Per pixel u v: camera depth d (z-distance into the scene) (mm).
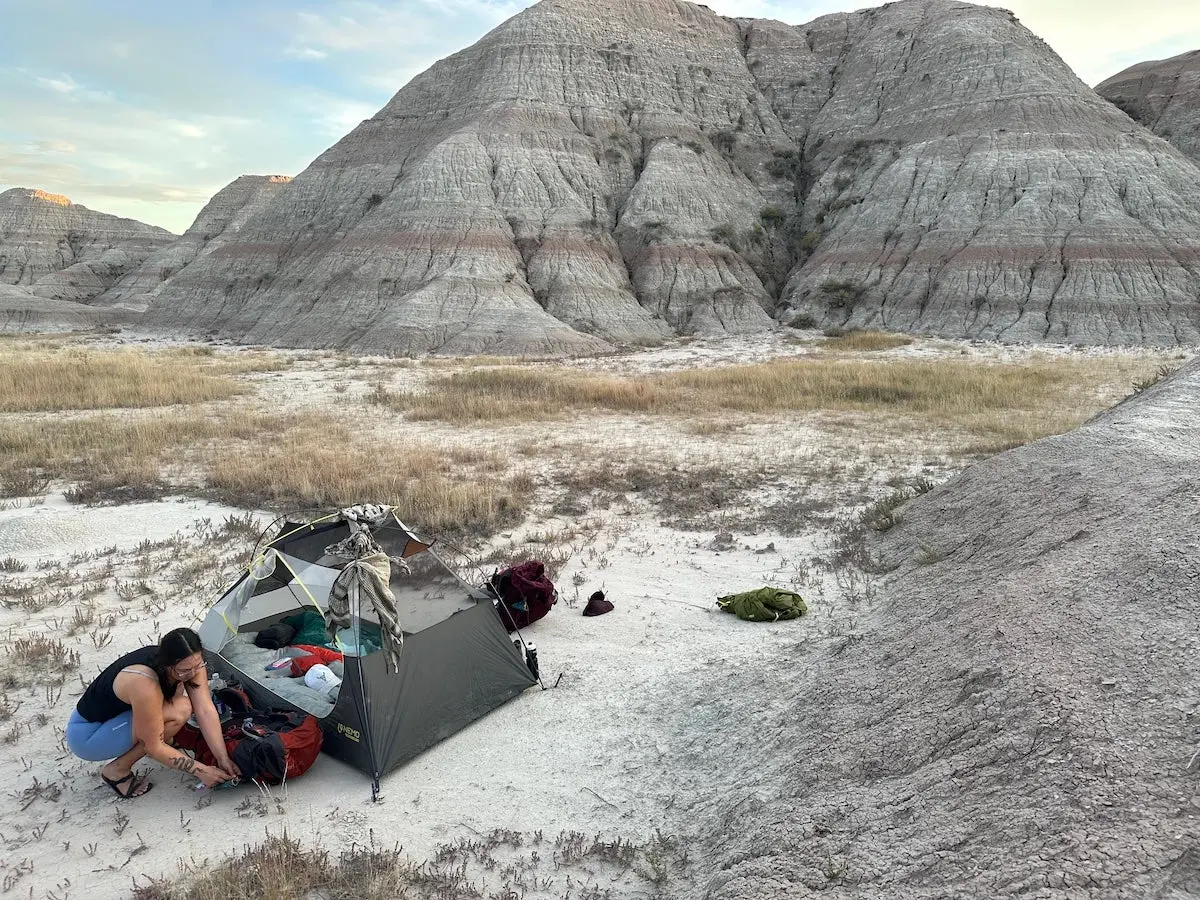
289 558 6652
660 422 19203
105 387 22938
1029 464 9430
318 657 6297
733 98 74188
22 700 6285
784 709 5691
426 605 6367
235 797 5211
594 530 10758
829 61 78125
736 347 45594
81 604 8133
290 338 56188
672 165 65062
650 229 61156
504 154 63062
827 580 8789
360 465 13508
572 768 5559
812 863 3807
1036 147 56688
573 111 67812
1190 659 4160
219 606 6617
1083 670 4371
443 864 4559
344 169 70875
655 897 4289
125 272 120812
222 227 111375
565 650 7289
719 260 60750
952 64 65625
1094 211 52062
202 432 17141
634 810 5094
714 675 6582
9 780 5324
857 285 55312
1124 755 3639
